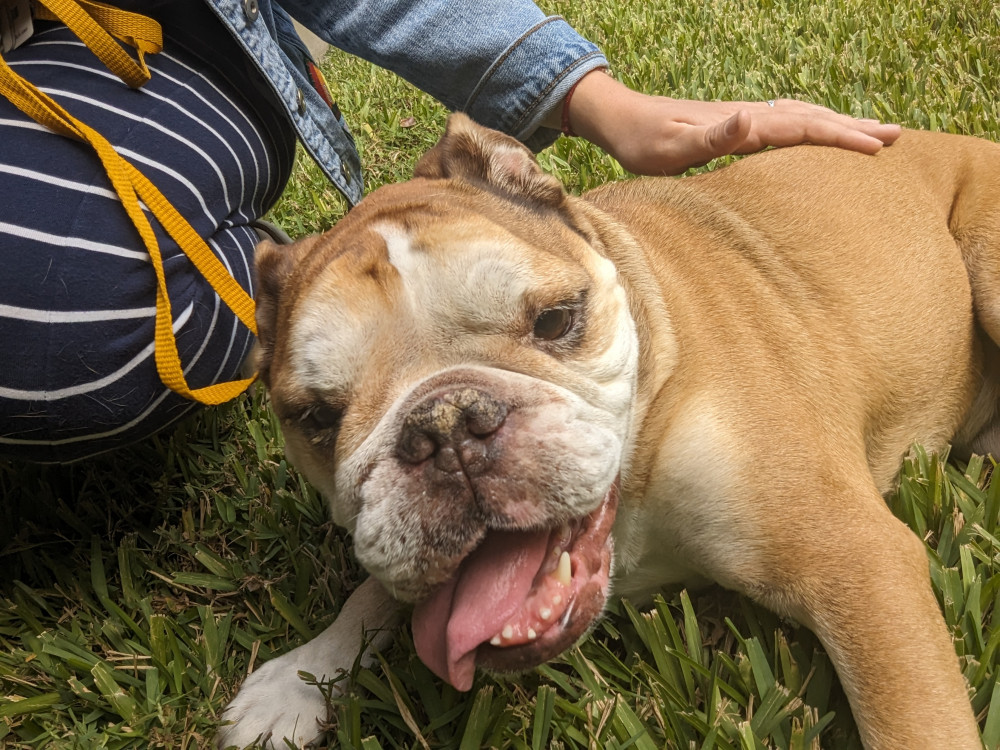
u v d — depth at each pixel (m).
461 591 0.36
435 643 0.36
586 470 0.36
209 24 0.57
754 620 0.45
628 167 0.65
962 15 1.03
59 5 0.46
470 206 0.45
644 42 1.14
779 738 0.39
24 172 0.44
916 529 0.48
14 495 0.61
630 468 0.44
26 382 0.45
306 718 0.44
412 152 0.99
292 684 0.46
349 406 0.39
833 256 0.55
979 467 0.53
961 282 0.58
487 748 0.40
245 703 0.45
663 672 0.42
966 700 0.37
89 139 0.45
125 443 0.52
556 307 0.40
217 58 0.57
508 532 0.37
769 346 0.49
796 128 0.62
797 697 0.40
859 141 0.61
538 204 0.47
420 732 0.41
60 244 0.44
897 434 0.55
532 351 0.39
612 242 0.50
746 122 0.56
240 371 0.63
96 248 0.45
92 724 0.46
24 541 0.57
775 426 0.44
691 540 0.44
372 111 1.09
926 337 0.55
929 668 0.38
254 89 0.59
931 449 0.57
